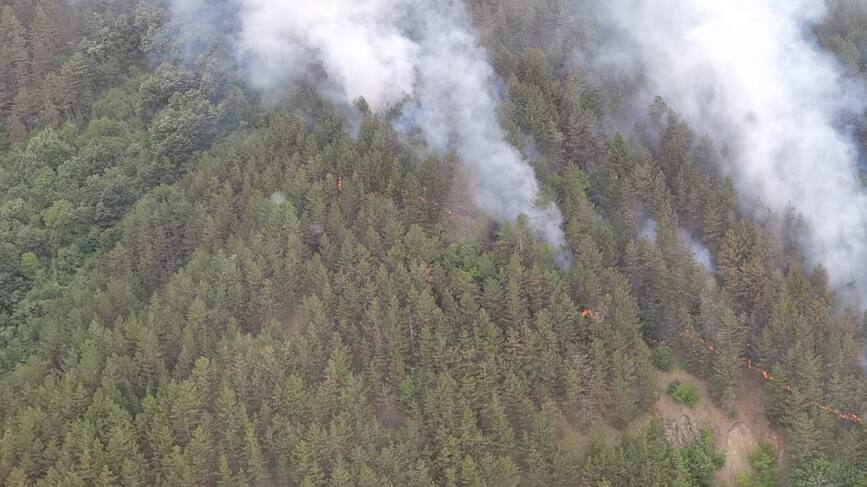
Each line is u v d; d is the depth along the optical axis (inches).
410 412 2984.7
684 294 3348.9
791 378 3154.5
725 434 3230.8
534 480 2891.2
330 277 3299.7
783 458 3181.6
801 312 3284.9
